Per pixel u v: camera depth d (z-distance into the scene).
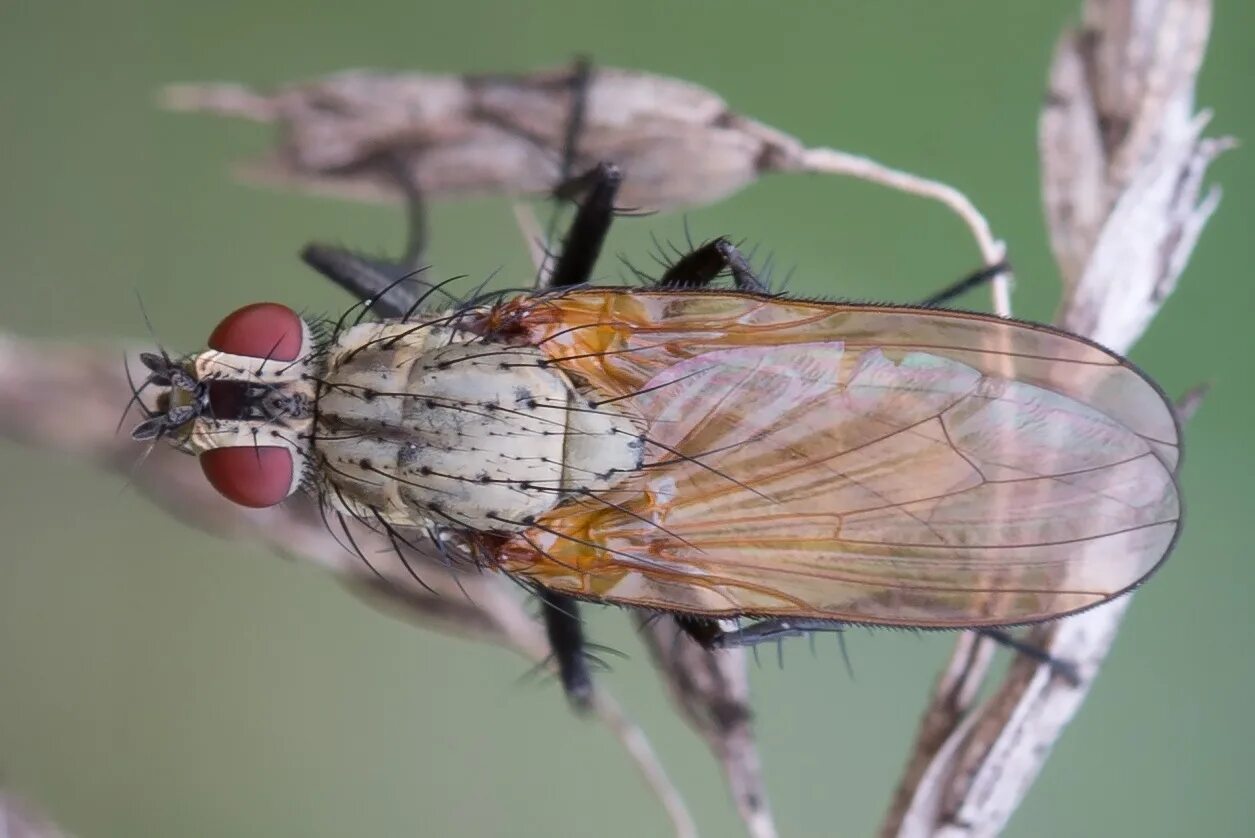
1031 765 0.05
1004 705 0.05
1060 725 0.05
